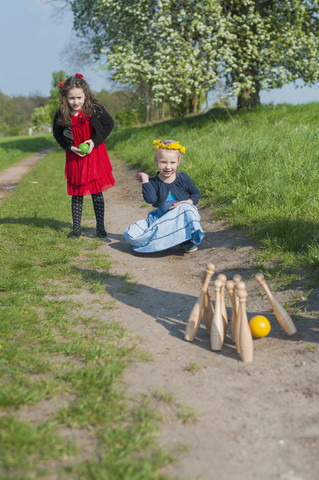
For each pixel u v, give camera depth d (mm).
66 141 5918
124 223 7469
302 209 5910
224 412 2377
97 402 2377
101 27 19688
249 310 3855
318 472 1931
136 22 17172
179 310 3910
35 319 3453
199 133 15797
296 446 2102
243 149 9383
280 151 8516
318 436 2170
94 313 3732
